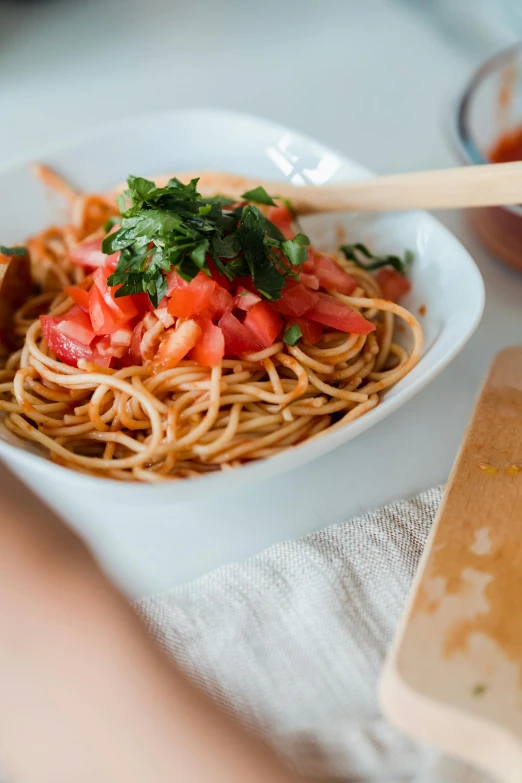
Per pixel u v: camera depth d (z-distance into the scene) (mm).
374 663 296
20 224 412
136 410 347
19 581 269
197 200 347
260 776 256
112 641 263
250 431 352
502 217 397
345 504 335
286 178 418
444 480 341
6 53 592
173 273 338
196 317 339
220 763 254
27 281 391
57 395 356
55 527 287
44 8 650
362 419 316
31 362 359
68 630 262
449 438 355
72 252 384
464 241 435
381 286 384
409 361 355
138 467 337
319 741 285
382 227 390
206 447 339
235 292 346
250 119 418
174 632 302
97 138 419
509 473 321
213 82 552
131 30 617
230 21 625
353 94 535
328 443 312
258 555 318
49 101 541
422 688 271
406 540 321
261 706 289
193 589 311
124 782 249
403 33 592
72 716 254
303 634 302
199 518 332
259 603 308
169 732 256
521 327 394
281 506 335
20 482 305
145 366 349
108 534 326
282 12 633
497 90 437
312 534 324
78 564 276
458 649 279
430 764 285
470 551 300
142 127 423
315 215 394
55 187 415
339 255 396
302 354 352
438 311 364
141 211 338
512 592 290
